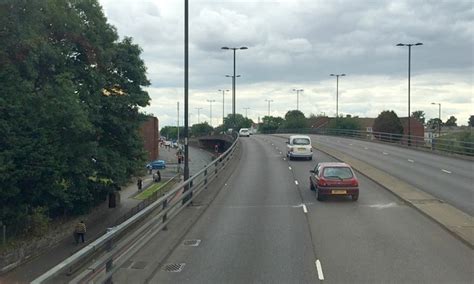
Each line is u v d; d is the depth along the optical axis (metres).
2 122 22.86
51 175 25.64
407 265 11.74
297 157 42.75
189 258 12.57
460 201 21.72
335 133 90.75
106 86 33.47
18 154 23.62
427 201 21.05
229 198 23.19
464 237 14.24
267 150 54.78
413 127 100.19
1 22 23.41
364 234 15.30
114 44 33.91
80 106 26.45
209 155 116.81
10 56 24.44
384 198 22.81
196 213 18.52
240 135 93.94
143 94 34.75
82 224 28.39
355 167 35.19
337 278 10.73
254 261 12.24
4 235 25.45
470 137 51.97
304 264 11.91
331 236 15.07
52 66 27.12
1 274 22.64
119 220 32.66
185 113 23.55
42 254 26.38
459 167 36.03
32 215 28.02
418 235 15.09
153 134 91.06
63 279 16.30
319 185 22.25
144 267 11.24
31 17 24.75
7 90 23.48
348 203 21.55
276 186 27.38
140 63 35.00
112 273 9.13
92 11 31.28
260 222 17.45
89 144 28.67
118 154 33.53
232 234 15.48
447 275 10.89
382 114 84.62
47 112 25.11
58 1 28.52
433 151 48.78
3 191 23.95
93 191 33.47
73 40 29.50
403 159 42.12
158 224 14.41
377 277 10.78
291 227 16.53
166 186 54.84
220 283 10.46
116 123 32.78
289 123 130.38
